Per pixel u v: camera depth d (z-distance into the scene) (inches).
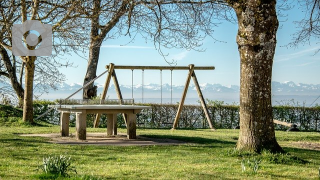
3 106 800.9
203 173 275.3
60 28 599.5
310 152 431.8
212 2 531.5
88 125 824.3
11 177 237.0
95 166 294.5
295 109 913.5
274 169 300.7
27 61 708.7
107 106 480.4
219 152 374.9
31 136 506.3
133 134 507.8
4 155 330.6
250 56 357.1
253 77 357.4
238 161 329.1
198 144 453.7
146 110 887.7
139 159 335.6
